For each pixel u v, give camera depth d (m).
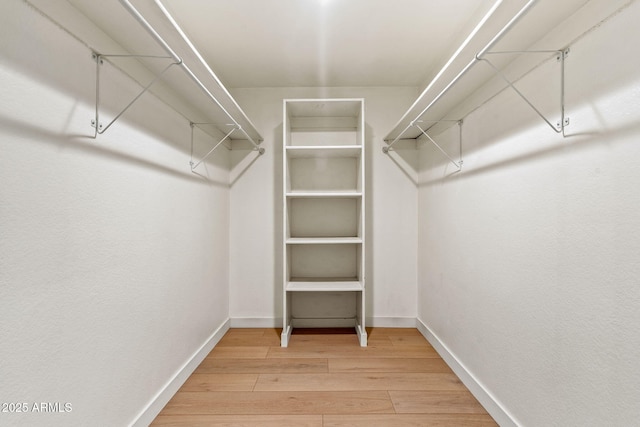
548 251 1.18
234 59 2.29
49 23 0.94
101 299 1.16
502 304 1.48
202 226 2.17
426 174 2.60
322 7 1.70
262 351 2.30
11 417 0.82
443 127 2.22
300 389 1.79
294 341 2.49
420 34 1.97
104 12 1.06
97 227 1.14
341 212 2.84
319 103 2.46
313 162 2.83
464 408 1.62
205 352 2.20
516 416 1.37
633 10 0.86
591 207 0.99
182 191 1.85
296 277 2.83
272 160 2.82
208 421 1.51
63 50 0.99
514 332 1.39
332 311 2.83
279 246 2.83
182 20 1.81
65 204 1.00
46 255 0.92
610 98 0.93
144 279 1.44
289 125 2.71
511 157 1.42
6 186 0.81
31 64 0.88
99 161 1.16
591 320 0.99
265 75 2.57
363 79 2.66
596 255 0.97
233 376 1.94
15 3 0.83
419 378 1.92
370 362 2.13
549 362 1.17
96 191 1.14
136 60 1.39
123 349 1.28
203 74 1.42
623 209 0.88
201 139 2.15
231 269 2.82
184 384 1.84
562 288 1.11
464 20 1.82
